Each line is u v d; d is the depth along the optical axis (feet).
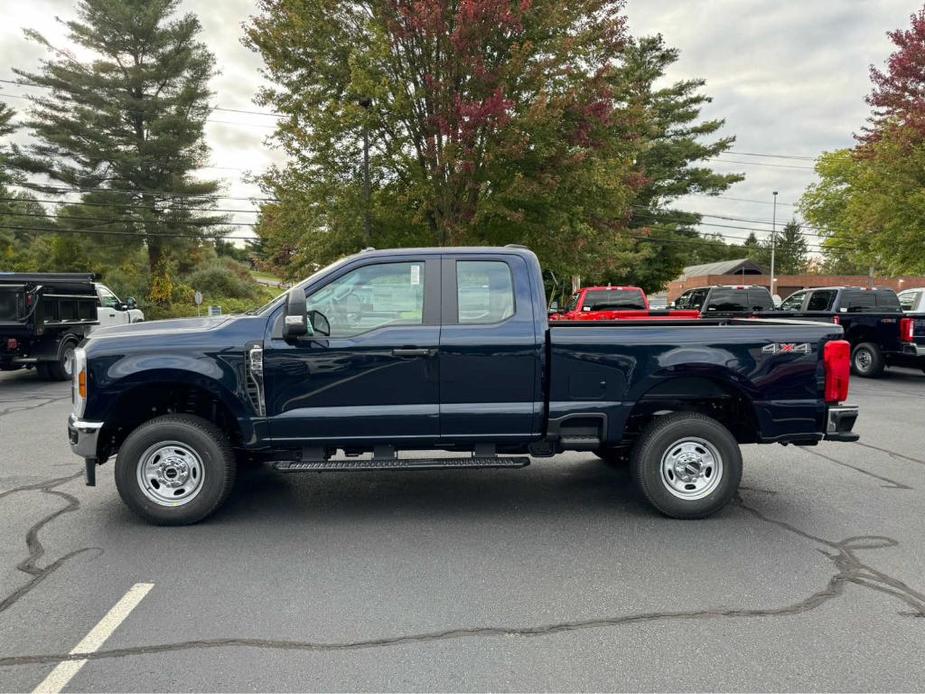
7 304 40.40
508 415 16.34
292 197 59.26
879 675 9.69
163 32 131.64
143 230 135.64
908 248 65.98
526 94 54.70
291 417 16.10
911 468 21.66
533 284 16.56
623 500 18.35
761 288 54.44
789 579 13.06
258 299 188.14
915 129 57.41
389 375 16.15
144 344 15.90
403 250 16.66
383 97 52.90
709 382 17.37
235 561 13.99
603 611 11.73
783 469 21.54
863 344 45.96
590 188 57.16
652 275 144.25
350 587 12.73
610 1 53.88
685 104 135.95
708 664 10.00
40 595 12.32
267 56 57.06
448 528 16.10
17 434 27.14
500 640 10.73
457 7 50.93
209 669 9.86
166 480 16.17
